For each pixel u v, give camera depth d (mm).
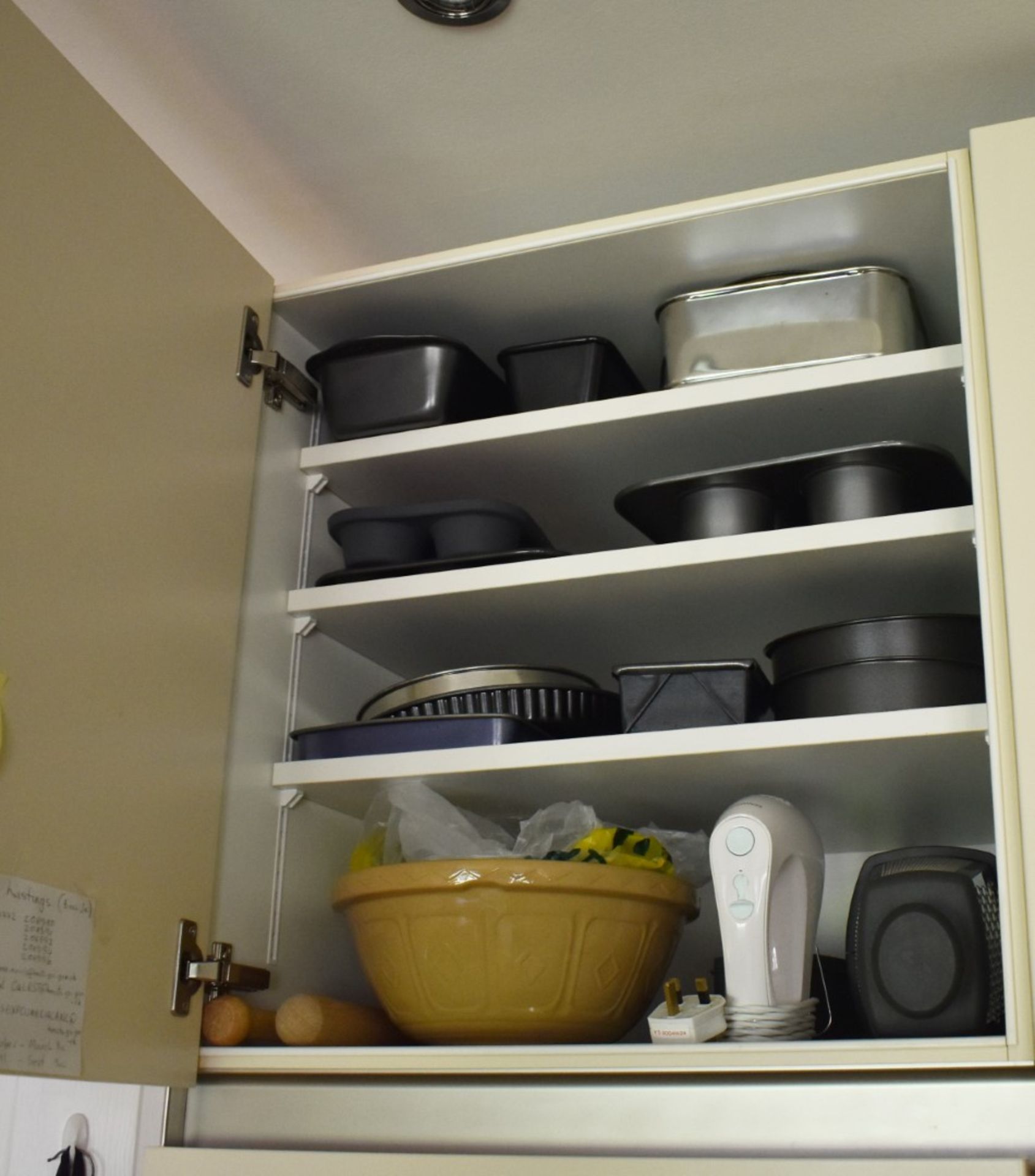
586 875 1247
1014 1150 987
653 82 1450
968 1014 1141
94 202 1211
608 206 1646
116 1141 1413
